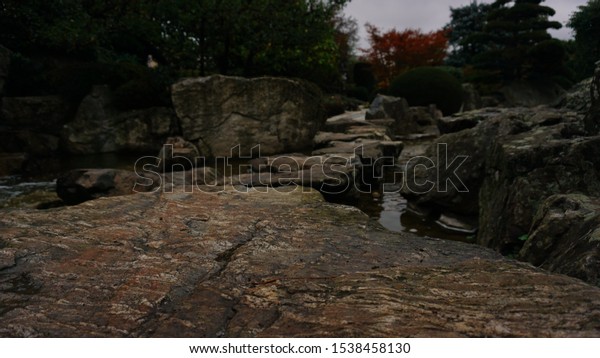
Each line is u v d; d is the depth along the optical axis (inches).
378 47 1195.3
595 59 696.4
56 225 111.4
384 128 434.6
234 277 82.7
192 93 366.0
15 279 80.4
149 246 98.4
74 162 347.3
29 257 89.9
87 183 216.7
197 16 447.2
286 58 540.7
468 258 93.0
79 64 410.0
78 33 408.8
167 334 63.4
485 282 75.9
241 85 374.0
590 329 58.4
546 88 846.5
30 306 70.7
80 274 82.7
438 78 689.0
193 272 84.4
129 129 382.6
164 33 483.2
